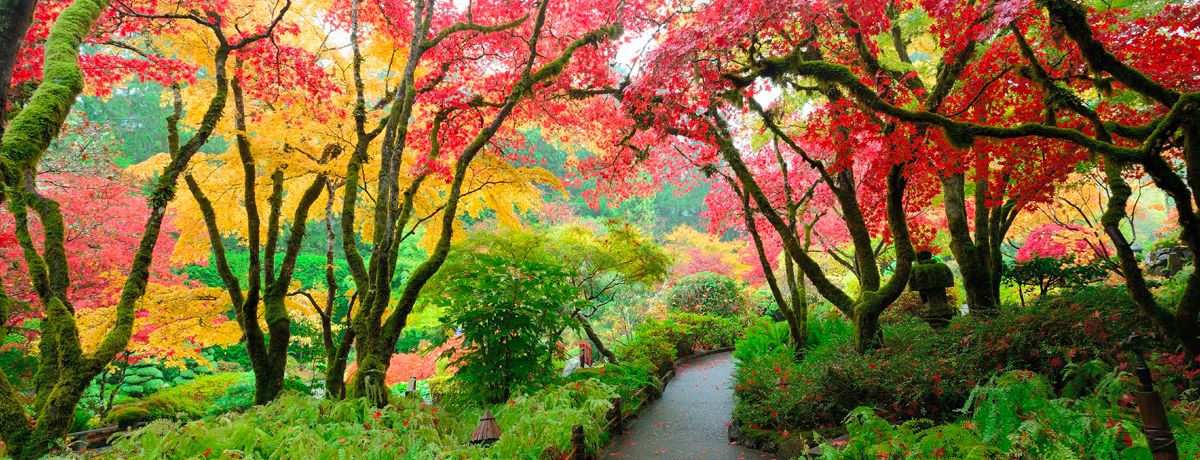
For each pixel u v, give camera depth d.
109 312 9.30
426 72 9.66
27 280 10.30
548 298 7.53
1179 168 8.21
